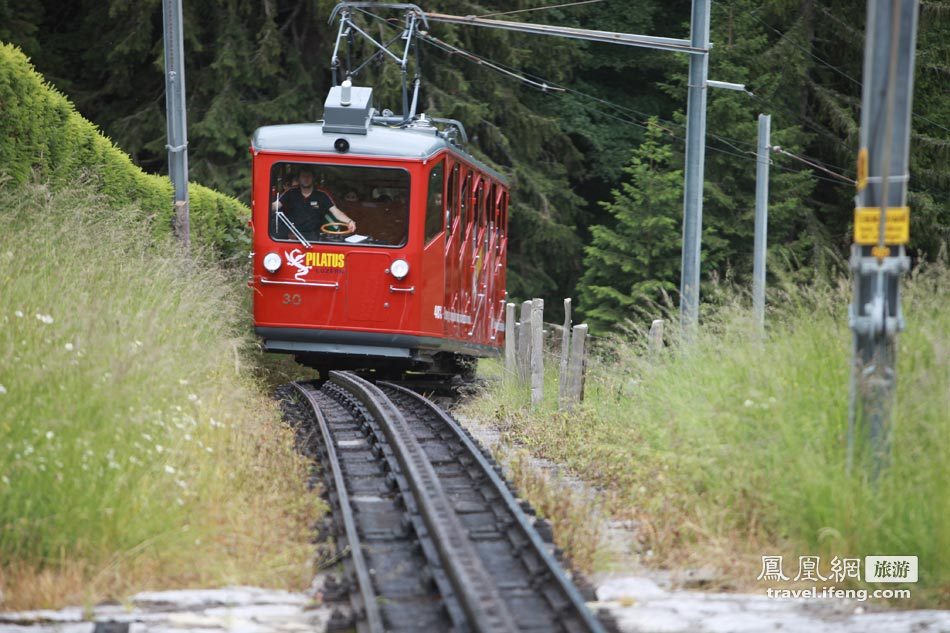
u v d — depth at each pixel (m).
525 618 22.72
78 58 137.25
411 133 62.12
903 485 26.89
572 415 49.06
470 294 71.12
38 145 47.59
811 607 24.69
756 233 88.69
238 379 45.25
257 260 61.12
